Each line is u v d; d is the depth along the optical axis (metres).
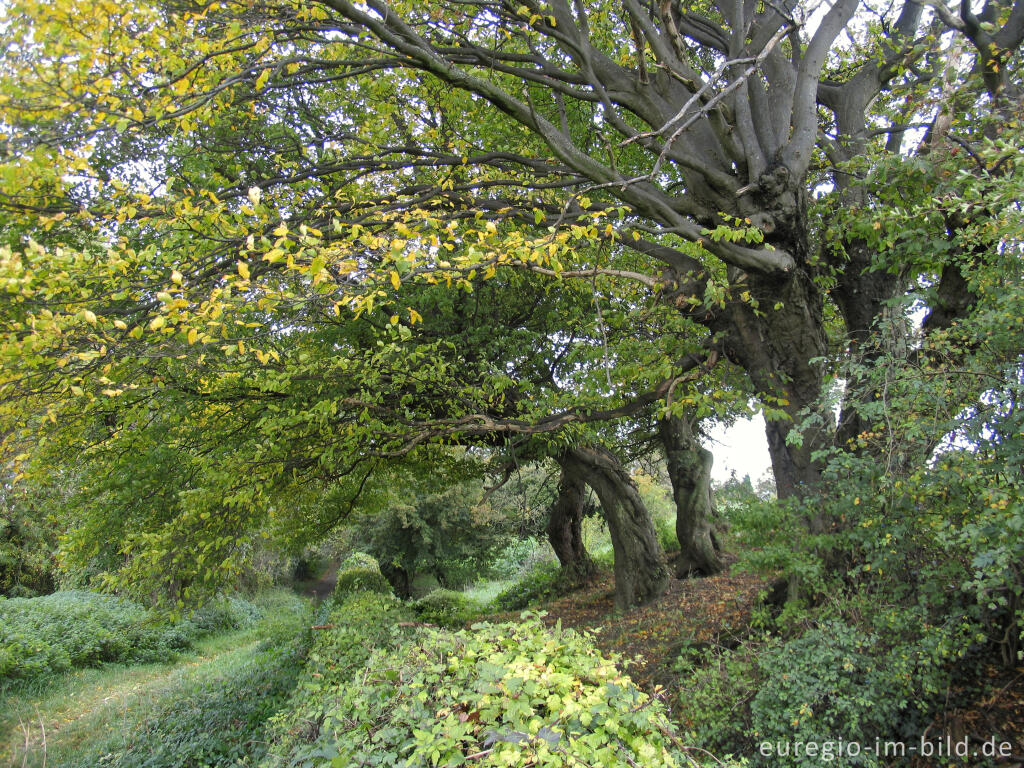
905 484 3.97
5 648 12.08
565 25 5.87
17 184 3.32
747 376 6.95
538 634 3.43
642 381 7.69
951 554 4.05
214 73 4.52
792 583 5.92
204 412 7.82
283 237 3.52
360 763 2.52
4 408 4.24
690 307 6.60
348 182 6.66
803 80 5.97
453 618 13.15
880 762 4.22
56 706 11.08
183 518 6.72
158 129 4.92
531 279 9.18
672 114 5.87
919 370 3.92
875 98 8.34
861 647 4.53
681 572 12.96
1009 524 2.94
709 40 7.24
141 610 16.14
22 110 3.28
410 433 7.62
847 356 4.95
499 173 7.67
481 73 7.72
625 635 9.05
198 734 7.96
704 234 5.13
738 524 5.62
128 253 3.92
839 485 4.55
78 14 3.28
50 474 7.45
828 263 6.54
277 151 7.11
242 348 4.25
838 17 6.15
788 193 5.65
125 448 7.52
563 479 14.98
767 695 4.57
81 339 4.10
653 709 2.68
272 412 7.57
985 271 4.09
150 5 4.02
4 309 3.65
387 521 22.41
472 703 2.75
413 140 7.49
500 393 8.64
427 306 8.90
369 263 4.46
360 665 5.56
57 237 4.91
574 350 8.36
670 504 21.97
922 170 4.70
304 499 9.47
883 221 4.75
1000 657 4.54
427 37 6.48
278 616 18.59
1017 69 5.66
